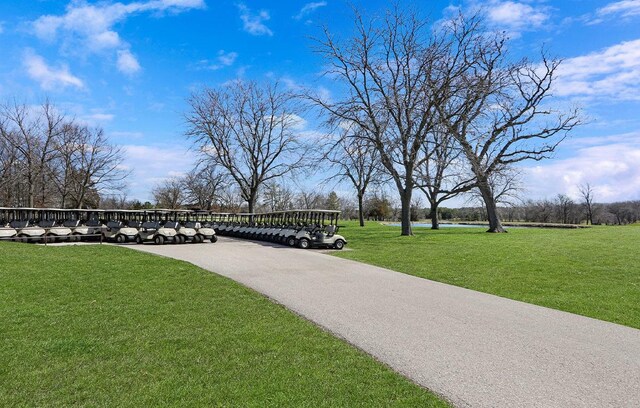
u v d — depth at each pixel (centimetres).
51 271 1045
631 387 426
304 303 775
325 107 2486
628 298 837
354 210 7569
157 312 688
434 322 659
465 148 2433
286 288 910
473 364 486
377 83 2486
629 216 6981
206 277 1006
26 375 436
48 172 3425
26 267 1085
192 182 4666
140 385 415
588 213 6731
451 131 2317
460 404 387
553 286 955
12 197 3778
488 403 390
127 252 1474
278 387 414
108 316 660
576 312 730
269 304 757
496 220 3027
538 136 2831
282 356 499
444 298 830
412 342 562
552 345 554
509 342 565
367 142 2464
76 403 378
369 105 2500
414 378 445
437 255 1509
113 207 4984
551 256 1439
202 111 3609
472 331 614
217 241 2114
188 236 1994
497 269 1187
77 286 880
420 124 2444
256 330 599
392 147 2319
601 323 660
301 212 1933
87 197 3888
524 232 2881
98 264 1179
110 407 371
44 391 401
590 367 479
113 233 1950
